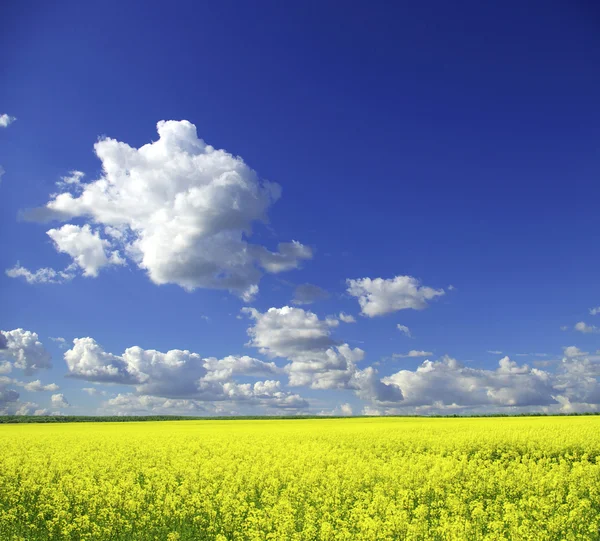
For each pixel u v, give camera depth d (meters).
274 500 13.58
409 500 13.19
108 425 53.47
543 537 9.84
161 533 11.51
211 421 63.69
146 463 19.23
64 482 15.79
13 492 14.74
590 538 10.12
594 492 13.40
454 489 14.41
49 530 11.55
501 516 11.69
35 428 45.38
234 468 17.98
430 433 27.78
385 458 20.62
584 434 24.95
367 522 10.34
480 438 24.00
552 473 15.02
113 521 11.93
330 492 14.24
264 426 44.09
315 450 21.64
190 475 16.47
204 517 12.64
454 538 9.55
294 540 10.34
